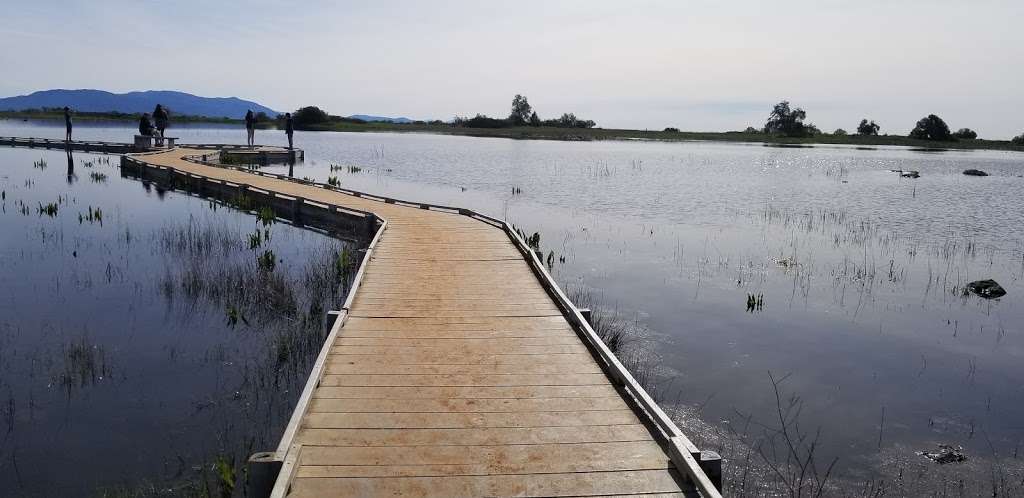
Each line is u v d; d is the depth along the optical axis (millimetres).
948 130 89500
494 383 5883
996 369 8508
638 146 69062
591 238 16438
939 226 19438
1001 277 13289
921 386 7922
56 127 70562
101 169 28984
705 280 12562
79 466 5770
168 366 7789
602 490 4262
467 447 4746
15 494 5363
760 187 29438
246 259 13008
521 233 15305
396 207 17250
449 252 11594
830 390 7711
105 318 9406
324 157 43031
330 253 13430
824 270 13562
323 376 5938
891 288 12289
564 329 7449
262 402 6918
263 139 61031
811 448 6359
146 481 5547
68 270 11906
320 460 4500
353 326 7406
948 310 10992
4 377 7383
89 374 7523
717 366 8320
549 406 5445
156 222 16891
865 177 35594
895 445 6477
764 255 14875
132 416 6605
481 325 7543
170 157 30906
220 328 9078
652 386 7633
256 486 4074
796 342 9305
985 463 6191
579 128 101688
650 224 18750
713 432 6613
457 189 26453
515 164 39500
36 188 22406
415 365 6266
